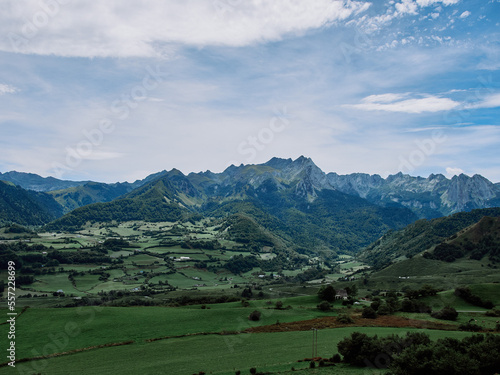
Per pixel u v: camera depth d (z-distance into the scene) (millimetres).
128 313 108812
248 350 77750
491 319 104438
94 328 94562
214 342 84938
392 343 65875
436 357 56094
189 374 63688
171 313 110188
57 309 111188
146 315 107250
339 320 105250
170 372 65188
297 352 74750
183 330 94312
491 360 55281
